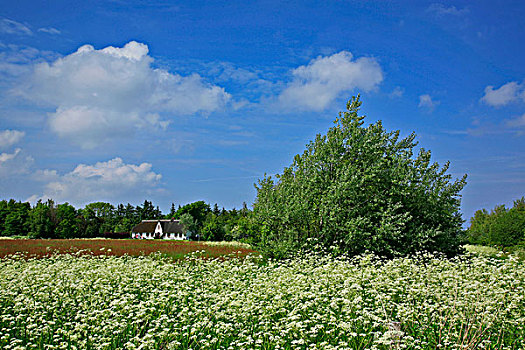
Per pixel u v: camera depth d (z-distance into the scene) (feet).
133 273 54.08
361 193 74.23
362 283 46.03
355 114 78.28
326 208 72.38
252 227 84.02
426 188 76.89
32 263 67.41
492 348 30.25
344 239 71.51
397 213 76.38
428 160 79.46
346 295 39.99
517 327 33.47
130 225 423.64
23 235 261.65
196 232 289.53
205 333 35.55
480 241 155.43
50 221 260.01
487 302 32.53
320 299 38.70
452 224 80.02
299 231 77.36
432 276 46.52
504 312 33.37
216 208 452.35
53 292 42.98
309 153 80.12
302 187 76.74
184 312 36.22
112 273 54.03
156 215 515.91
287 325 31.89
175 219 360.69
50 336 34.81
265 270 57.57
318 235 74.90
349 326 31.14
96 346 31.50
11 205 297.12
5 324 37.40
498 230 142.82
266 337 32.76
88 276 50.47
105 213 500.33
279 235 78.02
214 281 49.52
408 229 75.31
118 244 122.83
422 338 32.58
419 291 39.73
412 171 75.92
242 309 36.35
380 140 79.05
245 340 32.94
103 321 34.04
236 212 385.50
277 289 42.27
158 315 40.14
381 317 35.42
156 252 94.07
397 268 51.21
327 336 33.42
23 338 34.76
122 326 33.76
